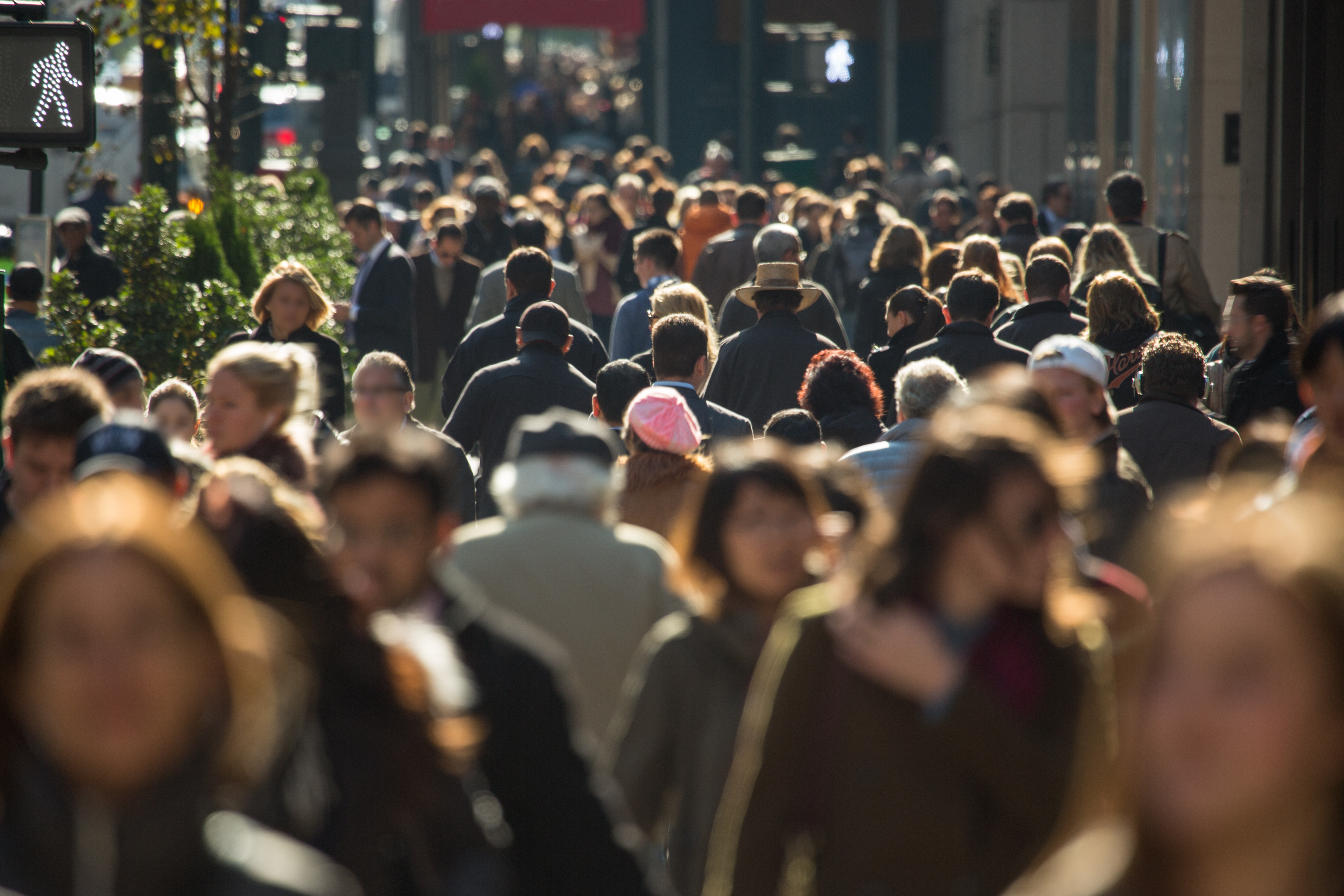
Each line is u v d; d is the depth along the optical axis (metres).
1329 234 44.38
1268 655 6.20
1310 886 6.30
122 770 7.84
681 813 14.80
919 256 46.69
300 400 19.45
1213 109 59.88
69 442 17.92
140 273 40.44
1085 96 88.75
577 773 11.76
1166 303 43.59
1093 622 11.95
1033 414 13.00
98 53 48.53
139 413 21.16
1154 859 6.41
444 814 10.72
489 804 11.30
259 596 11.27
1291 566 6.21
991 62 110.88
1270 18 48.16
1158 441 24.86
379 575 12.02
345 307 51.31
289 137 130.88
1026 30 105.81
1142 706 6.47
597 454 17.33
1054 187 72.75
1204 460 24.75
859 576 11.35
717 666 14.77
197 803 8.00
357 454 12.08
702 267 52.62
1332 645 6.16
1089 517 17.36
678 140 154.38
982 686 10.95
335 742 10.48
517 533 17.09
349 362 47.78
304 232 57.41
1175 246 43.50
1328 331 16.00
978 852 11.02
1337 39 44.31
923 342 36.59
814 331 41.84
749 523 14.63
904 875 11.04
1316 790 6.25
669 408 21.27
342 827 10.34
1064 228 54.31
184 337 40.31
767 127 130.00
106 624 7.76
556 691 11.89
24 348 37.59
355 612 11.22
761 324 34.97
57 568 7.77
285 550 11.35
